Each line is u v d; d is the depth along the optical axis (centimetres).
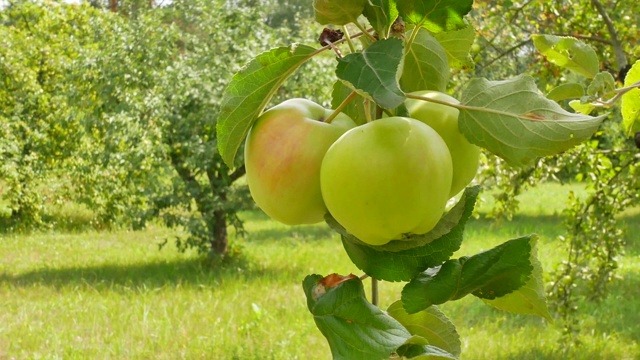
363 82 79
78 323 817
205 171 1110
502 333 757
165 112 1025
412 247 93
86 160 1195
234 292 975
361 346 90
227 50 1077
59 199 1611
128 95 1038
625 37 544
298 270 1146
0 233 1573
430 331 112
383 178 83
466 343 724
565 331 627
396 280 94
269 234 1574
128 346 731
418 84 110
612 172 586
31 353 706
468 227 1570
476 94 93
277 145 96
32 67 1578
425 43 108
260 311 826
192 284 1037
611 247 591
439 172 86
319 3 91
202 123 1033
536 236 94
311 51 98
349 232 92
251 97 100
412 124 87
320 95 1029
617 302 888
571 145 88
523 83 91
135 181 1068
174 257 1268
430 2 89
